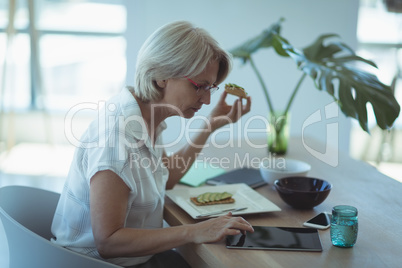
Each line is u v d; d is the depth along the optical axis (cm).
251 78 433
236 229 147
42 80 458
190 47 150
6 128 502
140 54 158
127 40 429
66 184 162
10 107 454
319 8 427
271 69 433
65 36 503
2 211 142
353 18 427
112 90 515
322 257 132
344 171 217
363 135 478
